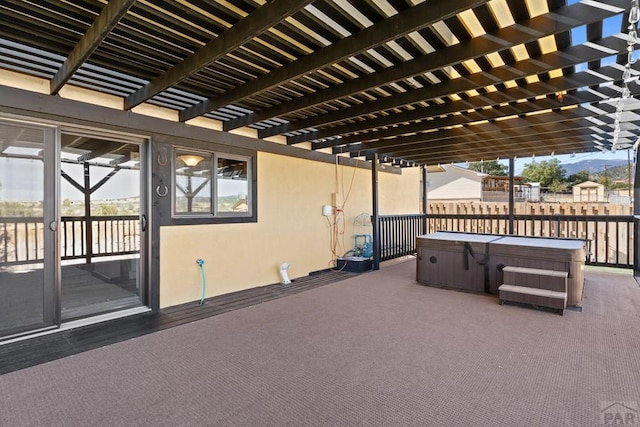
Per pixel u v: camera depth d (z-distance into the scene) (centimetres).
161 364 286
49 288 360
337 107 450
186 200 475
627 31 256
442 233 665
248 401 231
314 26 253
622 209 746
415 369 273
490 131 520
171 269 452
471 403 226
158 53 294
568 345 316
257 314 415
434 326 370
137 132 419
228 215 526
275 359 294
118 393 242
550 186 2261
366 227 813
